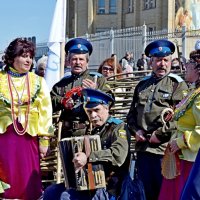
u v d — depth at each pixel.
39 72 8.73
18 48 5.71
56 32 8.26
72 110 6.07
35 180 5.79
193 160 5.20
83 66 6.29
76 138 5.05
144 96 6.03
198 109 5.09
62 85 6.36
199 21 41.16
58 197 5.39
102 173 5.03
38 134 5.82
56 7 8.28
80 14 47.53
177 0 41.50
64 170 5.09
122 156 5.05
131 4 45.09
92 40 27.16
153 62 6.04
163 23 42.00
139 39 25.86
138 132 5.96
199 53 5.34
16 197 5.70
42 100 5.87
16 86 5.77
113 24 46.38
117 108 7.33
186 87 5.92
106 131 5.25
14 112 5.73
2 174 5.67
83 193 5.14
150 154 5.93
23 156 5.73
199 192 4.56
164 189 5.58
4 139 5.70
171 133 5.73
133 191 5.13
